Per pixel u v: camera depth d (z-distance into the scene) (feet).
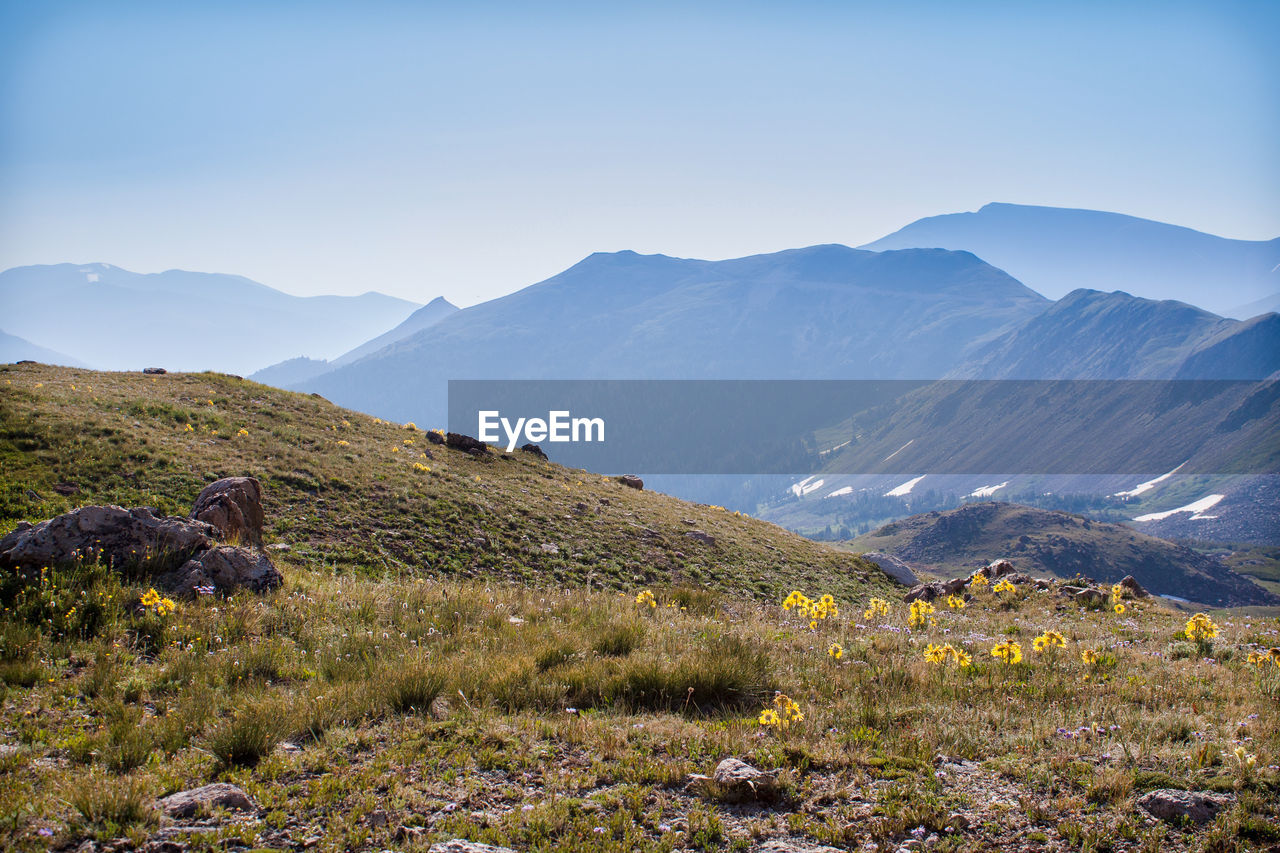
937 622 56.24
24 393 97.25
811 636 45.91
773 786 22.16
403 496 93.35
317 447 108.06
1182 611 67.72
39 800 19.24
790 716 27.40
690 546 105.09
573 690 30.86
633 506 121.90
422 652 34.22
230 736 23.22
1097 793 22.06
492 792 21.70
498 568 80.18
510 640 37.96
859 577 113.60
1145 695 32.81
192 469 83.20
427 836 18.86
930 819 20.65
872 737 26.61
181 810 19.45
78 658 30.37
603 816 20.49
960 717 28.73
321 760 22.93
